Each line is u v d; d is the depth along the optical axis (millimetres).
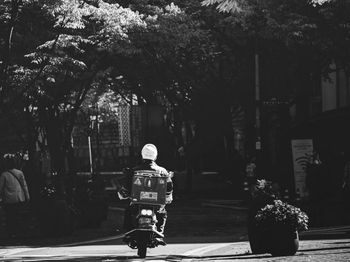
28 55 22906
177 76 39000
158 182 13188
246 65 38750
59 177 26984
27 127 30734
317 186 30203
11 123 30922
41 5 22703
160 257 14281
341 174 33375
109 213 32906
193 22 32656
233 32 35125
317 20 32875
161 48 33375
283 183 34688
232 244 17812
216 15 34312
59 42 23797
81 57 29469
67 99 33750
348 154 39094
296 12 33000
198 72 39469
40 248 18328
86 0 26109
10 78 24031
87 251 16797
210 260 13461
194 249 16625
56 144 31781
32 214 22047
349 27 32094
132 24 28359
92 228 25094
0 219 21266
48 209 22312
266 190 14352
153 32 31406
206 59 38750
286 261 12531
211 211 32750
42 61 23828
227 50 38062
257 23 33188
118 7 30062
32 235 21969
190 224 26141
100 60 31734
